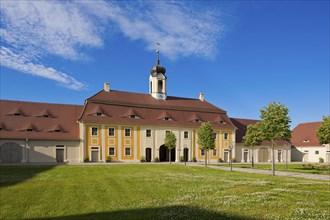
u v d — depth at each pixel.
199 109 66.06
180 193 15.41
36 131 50.50
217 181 20.83
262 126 28.66
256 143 44.41
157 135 58.78
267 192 15.30
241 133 70.00
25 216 10.63
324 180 21.92
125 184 19.09
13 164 43.25
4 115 50.59
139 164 44.88
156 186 18.16
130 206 12.10
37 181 20.58
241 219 9.88
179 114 62.97
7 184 18.95
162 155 63.75
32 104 55.00
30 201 13.26
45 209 11.67
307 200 13.15
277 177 24.42
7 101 53.41
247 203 12.42
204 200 13.24
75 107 58.78
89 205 12.40
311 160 73.06
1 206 12.21
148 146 57.88
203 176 24.91
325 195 14.54
